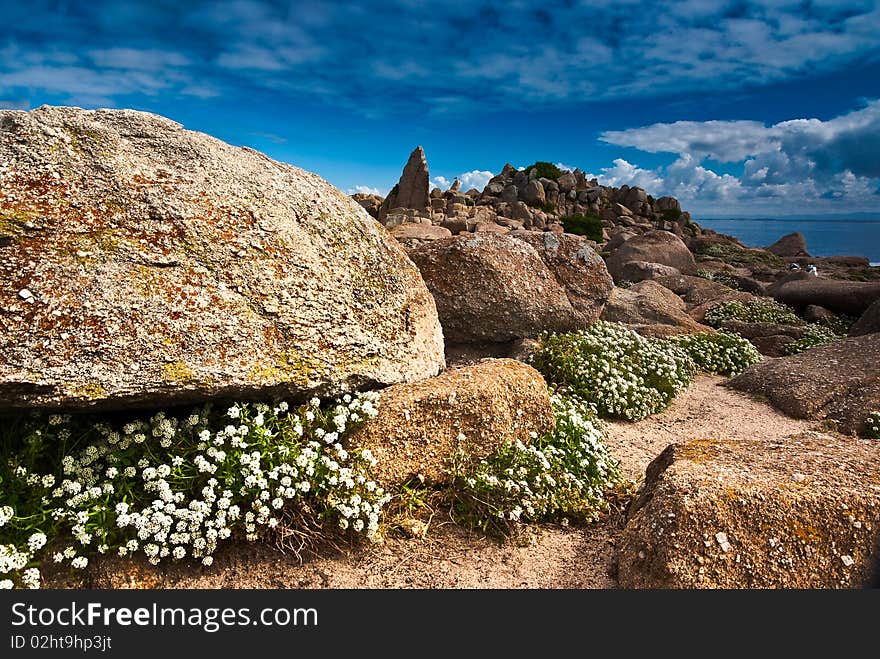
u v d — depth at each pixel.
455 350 8.27
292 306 4.36
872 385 8.05
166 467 3.68
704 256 36.50
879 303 12.73
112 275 3.73
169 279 3.91
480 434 4.76
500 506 4.43
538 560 4.16
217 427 4.12
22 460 3.63
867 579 3.37
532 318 8.43
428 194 40.19
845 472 3.98
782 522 3.50
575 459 5.12
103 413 3.98
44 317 3.48
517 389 5.15
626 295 14.16
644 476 5.70
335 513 4.07
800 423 7.79
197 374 3.77
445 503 4.52
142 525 3.48
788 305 17.80
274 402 4.24
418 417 4.61
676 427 7.39
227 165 4.63
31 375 3.35
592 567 4.08
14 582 3.29
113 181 4.02
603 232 46.09
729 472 3.93
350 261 5.00
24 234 3.63
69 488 3.51
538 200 50.09
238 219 4.37
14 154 3.87
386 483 4.38
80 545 3.54
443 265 8.19
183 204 4.18
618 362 8.28
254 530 3.81
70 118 4.23
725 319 14.88
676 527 3.52
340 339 4.58
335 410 4.41
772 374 9.02
